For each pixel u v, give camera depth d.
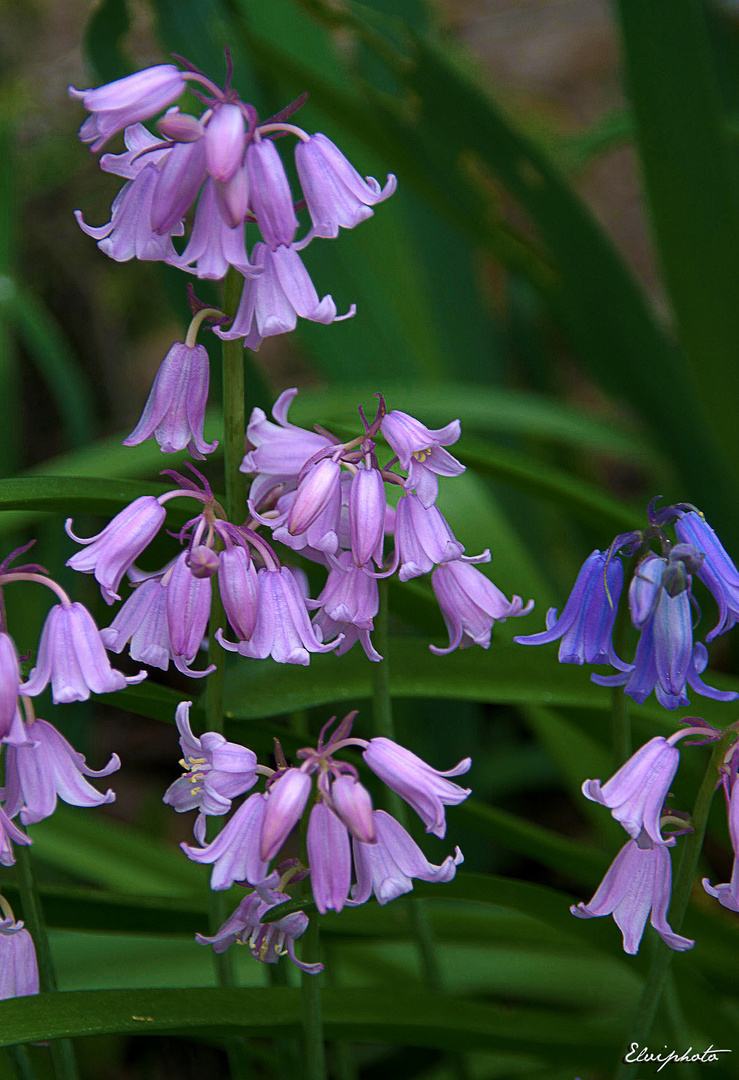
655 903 1.06
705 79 1.43
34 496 1.10
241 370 1.07
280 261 1.05
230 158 1.03
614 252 1.51
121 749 2.08
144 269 2.53
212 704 1.08
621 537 1.06
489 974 1.31
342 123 1.54
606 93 3.20
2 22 2.69
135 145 1.06
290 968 1.23
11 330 1.85
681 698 1.05
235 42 1.46
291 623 1.06
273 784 1.05
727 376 1.66
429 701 1.62
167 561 1.18
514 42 3.46
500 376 1.94
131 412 2.46
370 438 1.06
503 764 1.96
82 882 1.61
